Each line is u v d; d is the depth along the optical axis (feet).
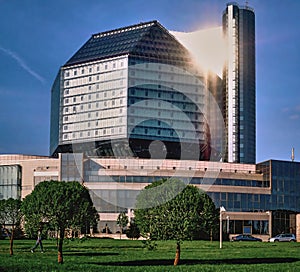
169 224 189.06
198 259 219.20
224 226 526.98
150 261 204.33
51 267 170.60
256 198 557.33
